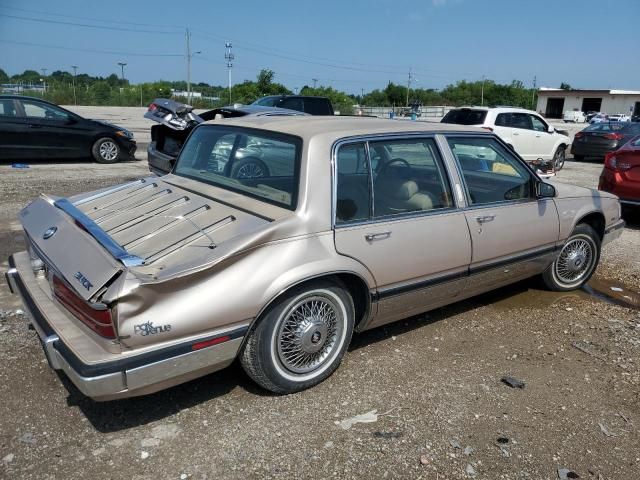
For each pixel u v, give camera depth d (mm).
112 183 10016
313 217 3256
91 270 2814
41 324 3035
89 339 2797
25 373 3504
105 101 56375
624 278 5996
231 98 57156
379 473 2764
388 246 3594
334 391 3473
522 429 3172
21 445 2855
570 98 79000
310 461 2826
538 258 4875
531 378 3746
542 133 15289
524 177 4676
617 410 3412
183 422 3107
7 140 11617
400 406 3338
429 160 3996
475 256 4215
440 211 3977
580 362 4004
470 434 3104
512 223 4477
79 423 3057
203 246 3047
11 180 9906
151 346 2729
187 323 2789
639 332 4539
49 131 12062
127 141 13156
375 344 4148
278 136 3617
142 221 3469
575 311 4973
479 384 3633
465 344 4219
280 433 3039
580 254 5375
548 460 2924
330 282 3373
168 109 7914
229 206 3512
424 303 4066
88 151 12688
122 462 2771
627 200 8109
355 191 3512
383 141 3697
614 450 3029
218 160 4094
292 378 3367
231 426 3086
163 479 2674
